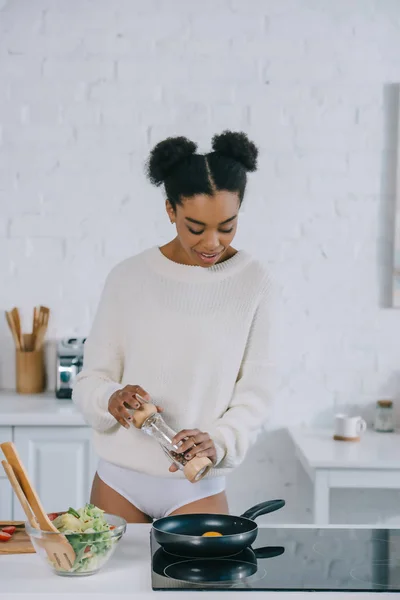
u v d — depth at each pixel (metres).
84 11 3.60
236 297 2.03
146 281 2.04
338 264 3.62
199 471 1.76
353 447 3.20
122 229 3.64
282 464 3.63
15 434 3.17
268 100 3.61
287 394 3.63
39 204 3.64
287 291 3.62
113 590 1.42
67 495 3.19
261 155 3.61
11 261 3.65
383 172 3.61
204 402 2.03
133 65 3.61
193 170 1.83
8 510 3.13
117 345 2.07
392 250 3.61
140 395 1.84
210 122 3.61
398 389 3.63
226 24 3.60
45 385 3.67
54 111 3.62
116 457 2.04
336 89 3.60
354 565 1.56
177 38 3.61
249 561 1.58
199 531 1.68
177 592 1.40
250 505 3.63
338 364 3.63
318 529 1.84
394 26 3.59
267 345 2.04
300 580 1.46
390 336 3.62
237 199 1.87
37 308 3.65
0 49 3.61
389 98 3.60
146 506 2.03
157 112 3.62
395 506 3.61
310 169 3.61
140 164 3.63
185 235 1.88
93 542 1.48
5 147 3.62
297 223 3.62
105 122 3.62
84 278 3.65
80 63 3.62
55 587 1.44
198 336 2.01
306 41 3.60
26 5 3.60
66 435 3.17
